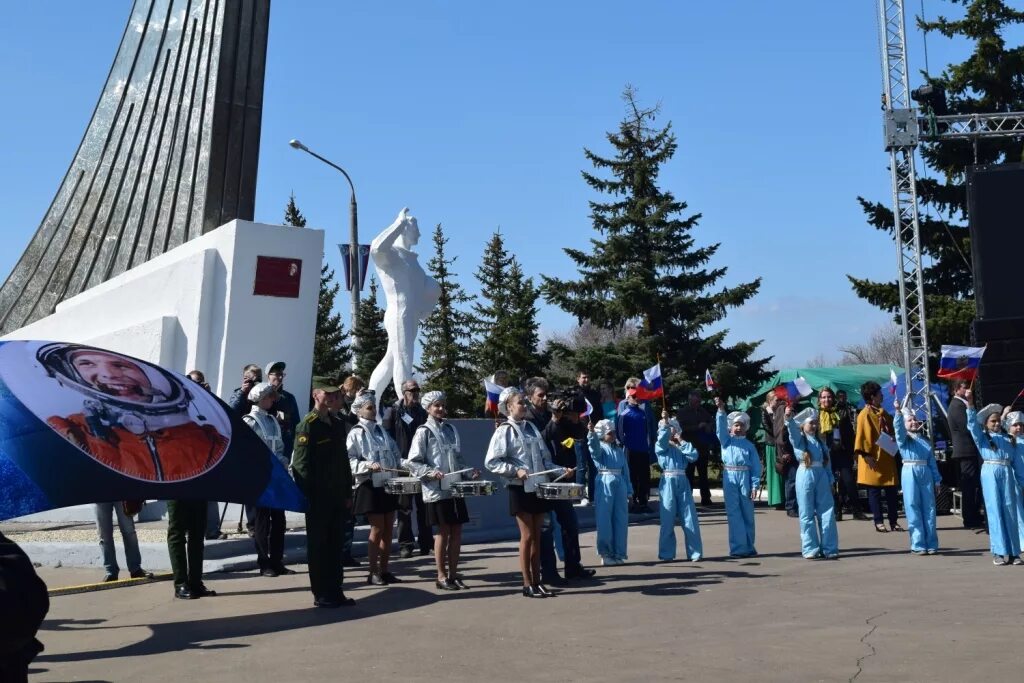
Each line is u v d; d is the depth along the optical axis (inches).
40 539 581.3
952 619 342.0
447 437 437.1
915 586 416.8
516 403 420.5
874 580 434.9
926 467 526.6
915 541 523.8
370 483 450.0
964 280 1087.0
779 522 695.7
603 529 502.3
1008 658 280.5
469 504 633.6
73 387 342.3
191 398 370.6
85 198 942.4
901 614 353.1
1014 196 717.3
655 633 330.3
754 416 1227.9
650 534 637.3
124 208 912.3
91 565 514.3
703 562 503.5
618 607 380.5
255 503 358.0
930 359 1031.0
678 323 1262.3
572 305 1274.6
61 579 479.2
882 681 257.3
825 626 334.6
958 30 1097.4
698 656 293.3
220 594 427.5
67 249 933.2
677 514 514.6
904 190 775.7
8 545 179.5
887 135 764.6
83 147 963.3
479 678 273.3
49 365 346.6
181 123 898.7
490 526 645.3
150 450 339.0
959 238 1066.7
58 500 313.3
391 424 557.6
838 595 396.8
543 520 441.1
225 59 890.1
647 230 1272.1
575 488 396.5
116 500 323.3
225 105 882.8
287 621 366.3
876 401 627.5
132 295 721.6
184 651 321.1
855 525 669.3
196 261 671.1
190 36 916.6
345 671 286.4
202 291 665.0
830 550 510.3
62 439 323.9
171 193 884.0
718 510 804.0
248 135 890.1
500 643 319.9
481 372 1620.3
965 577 440.1
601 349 1266.0
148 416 348.8
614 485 504.4
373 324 1644.9
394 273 657.0
